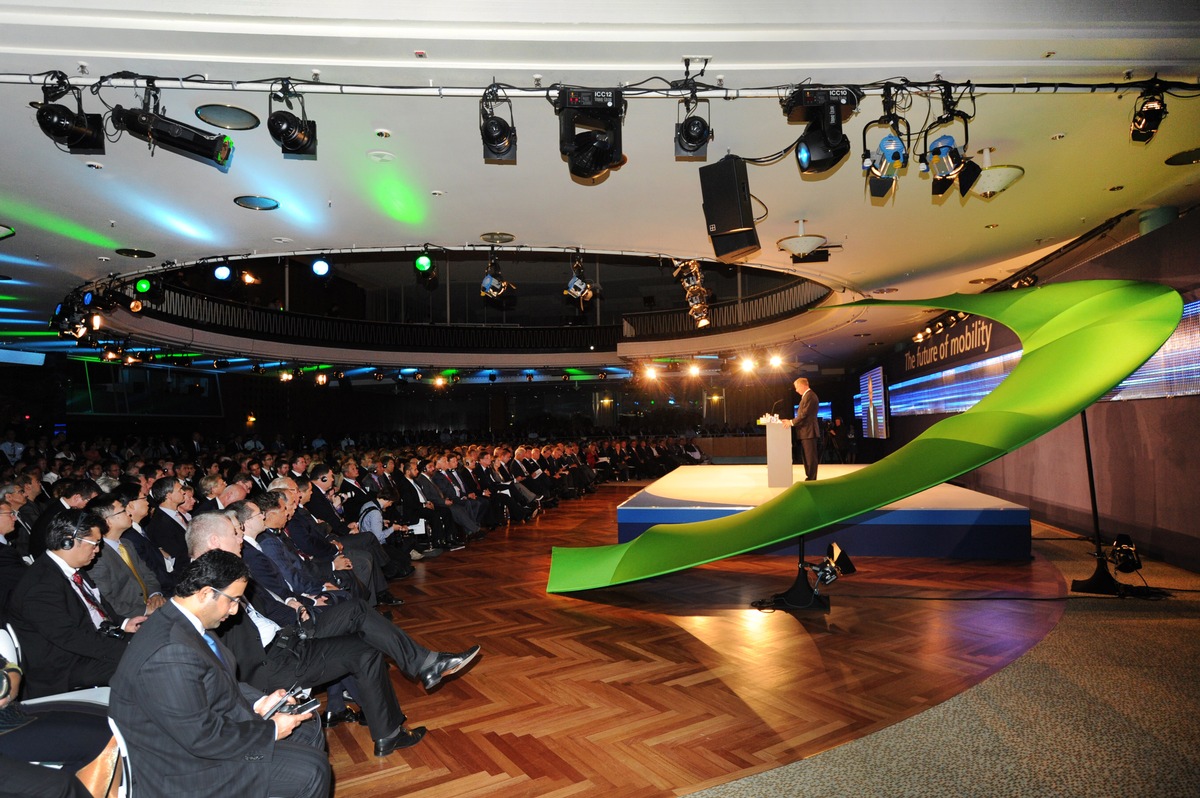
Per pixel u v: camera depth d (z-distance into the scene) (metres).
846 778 2.70
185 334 14.04
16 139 4.39
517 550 8.02
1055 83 3.89
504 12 3.33
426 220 6.21
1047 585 5.70
